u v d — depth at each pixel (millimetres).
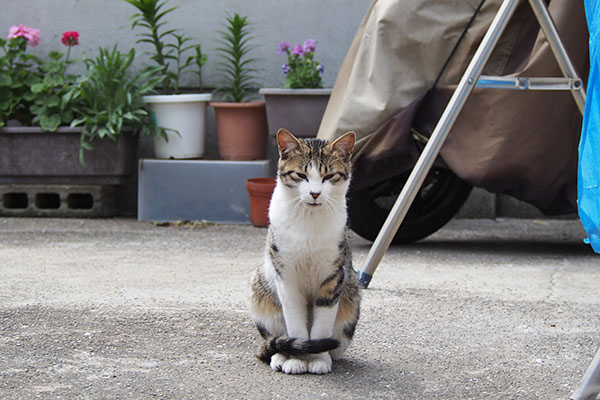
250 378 3320
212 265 4746
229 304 4344
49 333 3922
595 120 3055
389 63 4863
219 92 5785
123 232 5273
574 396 2977
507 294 4477
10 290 4426
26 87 5637
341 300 3559
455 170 4848
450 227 5500
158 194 5512
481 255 4957
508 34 4809
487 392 3191
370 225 5035
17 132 5516
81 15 5770
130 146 5594
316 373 3396
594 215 3055
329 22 5703
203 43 5766
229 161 5504
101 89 5539
